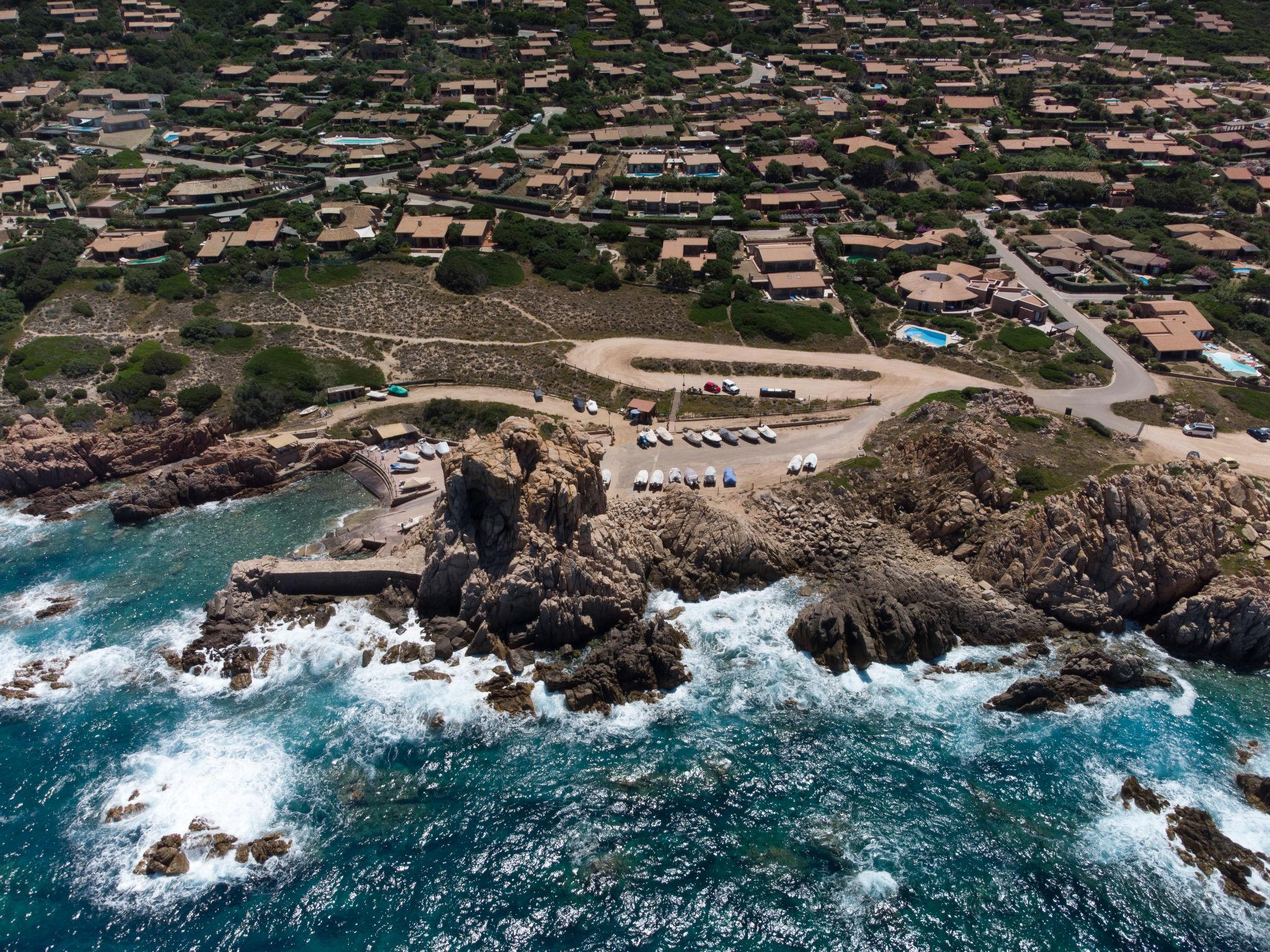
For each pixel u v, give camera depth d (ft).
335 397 474.08
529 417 444.55
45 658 318.86
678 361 490.90
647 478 383.04
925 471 369.71
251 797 263.70
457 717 290.35
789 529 357.20
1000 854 247.09
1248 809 260.01
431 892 237.04
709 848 248.73
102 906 233.76
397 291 570.87
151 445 435.12
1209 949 223.71
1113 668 301.63
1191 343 502.38
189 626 334.03
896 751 278.67
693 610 332.60
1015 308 541.34
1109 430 416.05
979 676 306.14
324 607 335.06
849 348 508.12
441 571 320.29
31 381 474.90
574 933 226.99
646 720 289.74
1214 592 315.37
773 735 284.41
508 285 578.25
